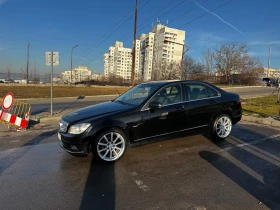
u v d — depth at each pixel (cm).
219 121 548
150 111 453
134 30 2152
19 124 695
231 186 329
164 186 330
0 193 311
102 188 326
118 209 273
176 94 499
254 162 419
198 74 5881
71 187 329
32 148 509
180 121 488
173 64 6475
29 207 277
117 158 423
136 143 445
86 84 4162
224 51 5212
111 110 445
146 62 6656
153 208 275
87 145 402
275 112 913
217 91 562
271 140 557
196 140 555
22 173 376
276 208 273
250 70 4891
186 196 302
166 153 467
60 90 2770
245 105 1159
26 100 1712
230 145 518
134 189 322
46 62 923
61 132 427
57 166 405
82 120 410
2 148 510
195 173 374
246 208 273
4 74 4753
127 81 4938
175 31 5516
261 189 319
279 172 377
